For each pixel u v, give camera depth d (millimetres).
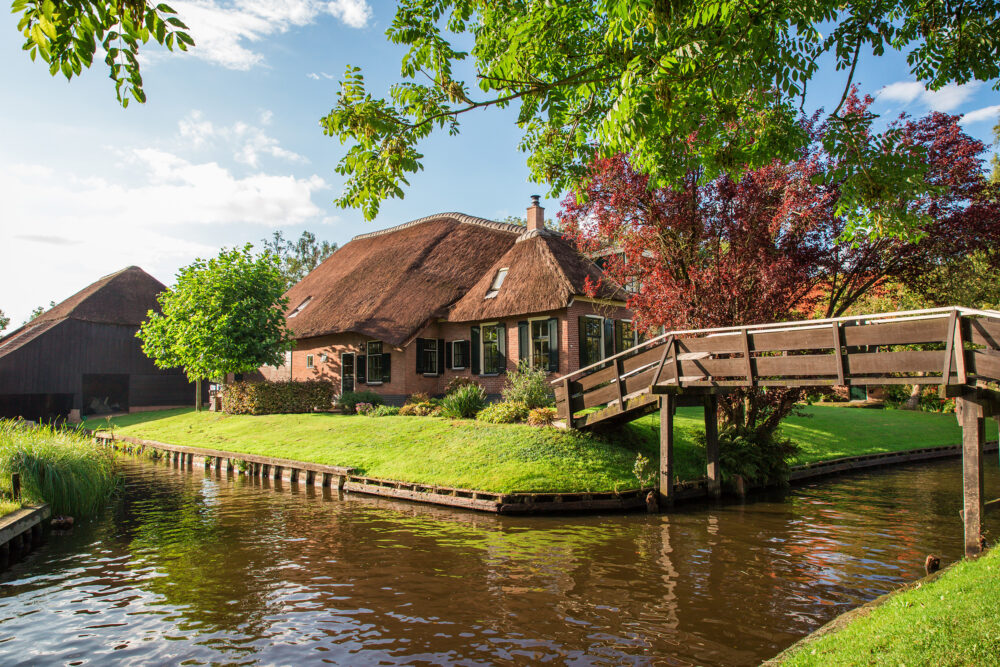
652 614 6188
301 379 27297
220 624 6113
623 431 13969
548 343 19391
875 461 17047
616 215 13742
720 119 6051
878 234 6820
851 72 6020
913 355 8336
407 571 7641
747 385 10430
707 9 4414
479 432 14508
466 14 6086
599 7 5105
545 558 8141
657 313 13320
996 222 11430
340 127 5203
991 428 22953
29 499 10062
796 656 4512
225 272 23281
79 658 5418
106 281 34000
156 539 9445
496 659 5262
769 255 12312
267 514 11086
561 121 6582
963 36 5918
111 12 3133
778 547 8625
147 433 22531
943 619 4340
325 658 5340
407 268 24984
